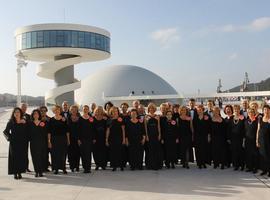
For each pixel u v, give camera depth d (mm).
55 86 50844
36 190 8625
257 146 10117
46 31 46406
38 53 48312
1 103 110438
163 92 85125
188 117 11344
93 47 48406
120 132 11047
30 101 103500
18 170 10023
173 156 11266
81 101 81312
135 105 12008
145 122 11203
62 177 10148
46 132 10578
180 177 9883
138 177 9961
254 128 10352
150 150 11094
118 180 9594
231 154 11195
